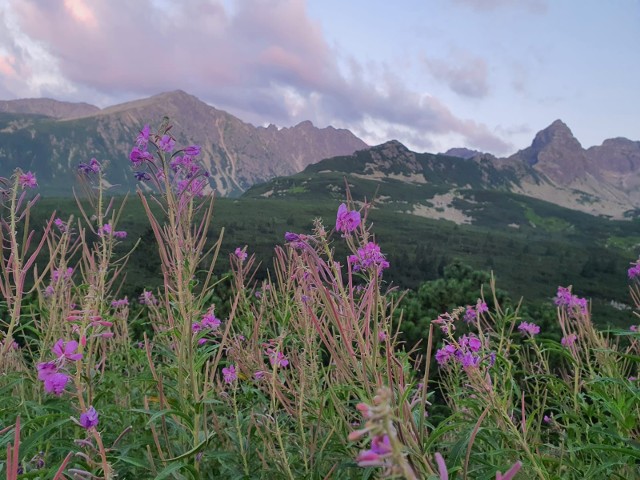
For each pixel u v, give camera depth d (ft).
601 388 10.41
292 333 12.80
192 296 10.14
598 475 9.91
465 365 9.11
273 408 9.72
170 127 10.44
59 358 7.60
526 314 34.55
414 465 5.94
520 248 556.51
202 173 10.68
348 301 8.08
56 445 9.21
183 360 9.72
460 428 10.73
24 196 10.41
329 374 11.25
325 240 8.21
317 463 8.91
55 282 13.38
